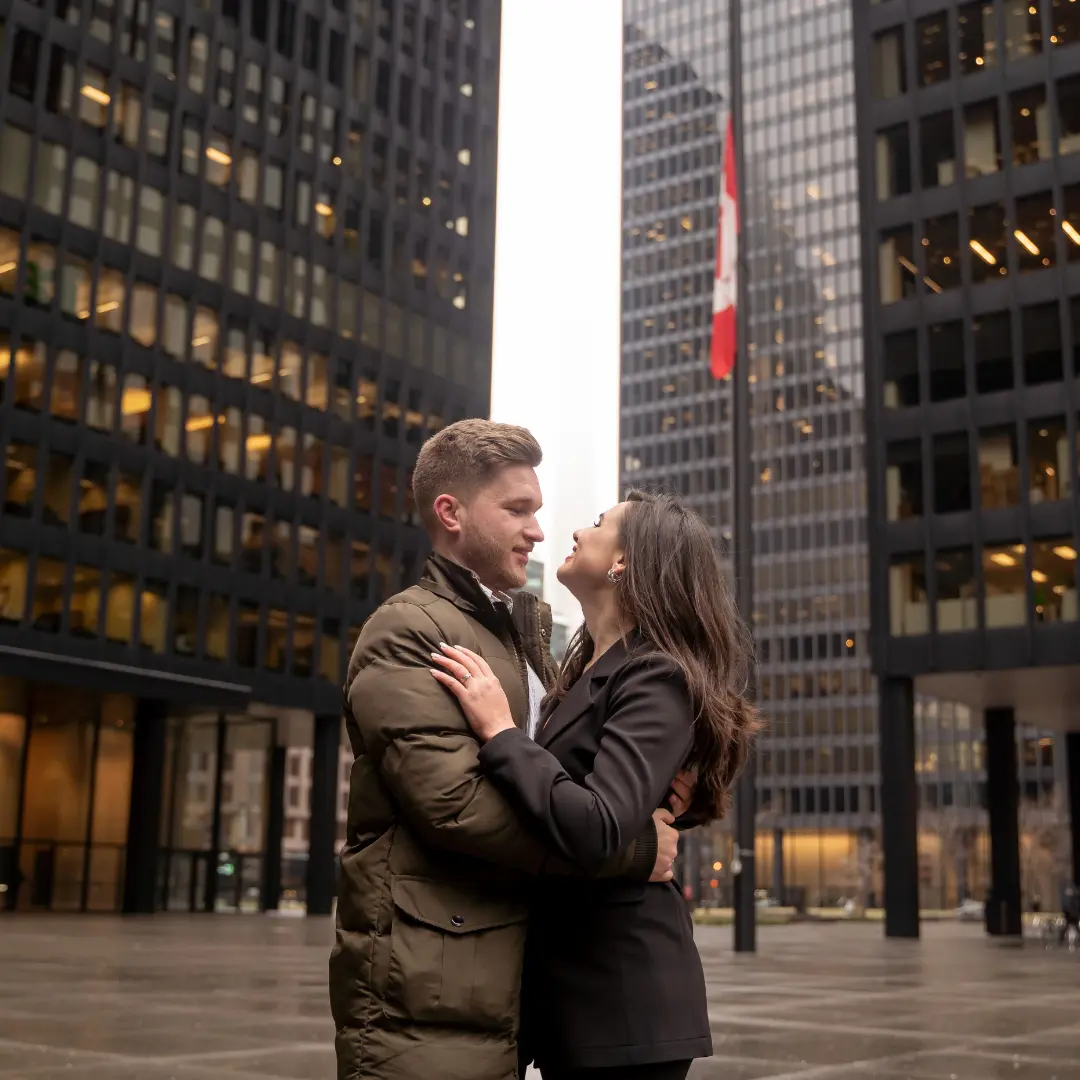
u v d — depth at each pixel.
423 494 2.89
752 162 133.75
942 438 36.84
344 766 128.75
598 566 2.86
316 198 51.38
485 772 2.41
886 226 38.69
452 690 2.46
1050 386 35.59
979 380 36.62
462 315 57.84
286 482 48.41
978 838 107.00
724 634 2.75
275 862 50.09
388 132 55.47
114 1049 8.27
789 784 115.81
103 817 43.12
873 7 39.97
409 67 57.19
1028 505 35.31
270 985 13.82
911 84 38.94
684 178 139.12
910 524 36.81
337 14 53.75
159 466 43.50
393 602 2.63
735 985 15.70
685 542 2.77
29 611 38.75
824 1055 8.77
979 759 109.75
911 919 34.34
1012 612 35.03
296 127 50.88
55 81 41.84
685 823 2.76
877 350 38.16
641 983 2.49
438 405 55.97
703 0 141.62
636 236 141.12
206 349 45.94
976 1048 9.34
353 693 2.53
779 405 126.00
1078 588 34.25
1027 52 37.47
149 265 44.12
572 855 2.36
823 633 117.75
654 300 138.25
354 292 52.62
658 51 144.12
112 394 42.16
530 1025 2.57
